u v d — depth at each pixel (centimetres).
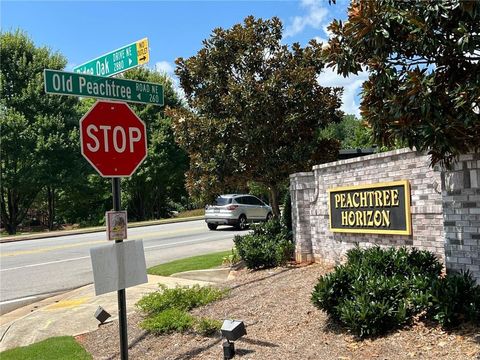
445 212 581
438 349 443
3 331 818
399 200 718
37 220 4122
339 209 855
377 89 484
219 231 2322
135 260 475
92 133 467
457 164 562
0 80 3133
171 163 3841
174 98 3919
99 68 641
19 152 3139
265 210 2498
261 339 555
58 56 3444
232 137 1087
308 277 828
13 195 3444
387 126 499
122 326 467
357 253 649
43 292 1153
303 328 567
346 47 504
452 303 474
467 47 410
